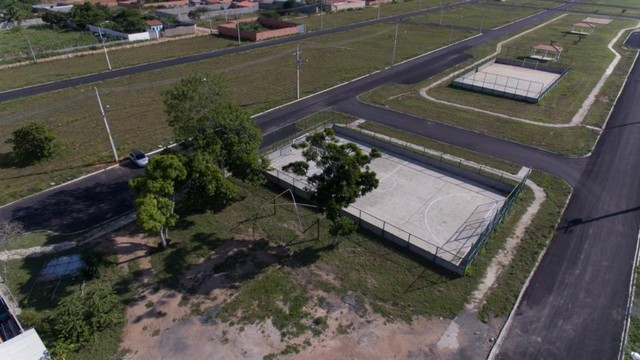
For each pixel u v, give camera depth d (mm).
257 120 58000
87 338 25297
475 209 38094
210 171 32906
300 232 35375
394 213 37562
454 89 69625
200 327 26844
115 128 55875
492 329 26531
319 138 31484
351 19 130625
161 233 32625
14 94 68000
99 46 95688
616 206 38219
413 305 28297
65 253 32969
